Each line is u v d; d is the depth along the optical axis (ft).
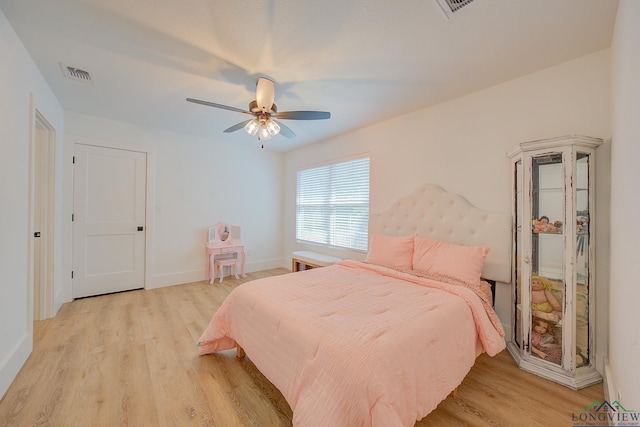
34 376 5.79
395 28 5.45
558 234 6.25
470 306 5.90
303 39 5.81
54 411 4.82
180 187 13.17
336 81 7.64
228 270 14.89
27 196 6.40
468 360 5.41
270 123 7.63
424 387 4.28
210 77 7.47
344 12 5.02
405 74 7.27
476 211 8.14
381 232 10.78
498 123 7.87
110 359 6.54
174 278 13.03
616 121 5.06
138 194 12.02
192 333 8.03
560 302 6.16
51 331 7.93
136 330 8.14
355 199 12.53
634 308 3.48
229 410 4.98
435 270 7.85
